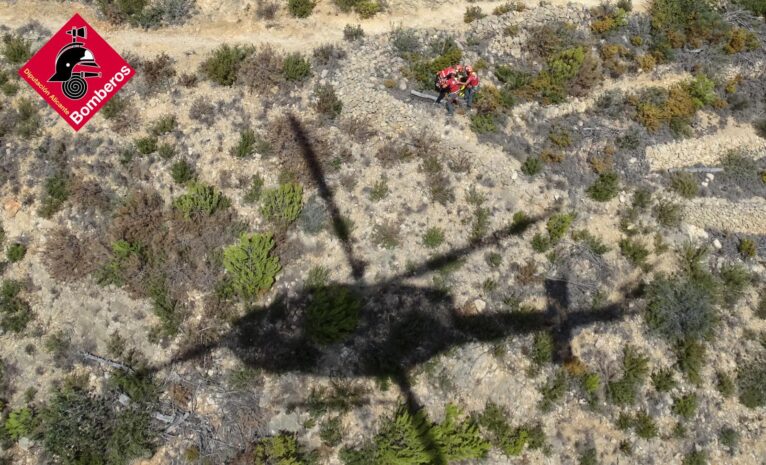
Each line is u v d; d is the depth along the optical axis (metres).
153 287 14.88
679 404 15.38
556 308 15.73
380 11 18.88
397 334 14.95
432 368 14.95
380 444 14.23
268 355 14.88
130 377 14.35
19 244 15.19
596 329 15.77
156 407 14.30
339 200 16.06
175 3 18.30
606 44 18.58
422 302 15.30
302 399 14.69
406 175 16.48
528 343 15.40
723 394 15.80
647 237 16.84
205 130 16.55
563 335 15.60
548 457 14.81
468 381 15.05
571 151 17.44
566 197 16.88
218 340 14.95
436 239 15.72
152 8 18.27
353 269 15.44
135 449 13.80
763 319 16.70
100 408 14.13
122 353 14.73
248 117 16.83
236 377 14.58
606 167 17.22
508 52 18.33
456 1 19.09
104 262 15.05
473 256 15.88
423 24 18.70
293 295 15.29
